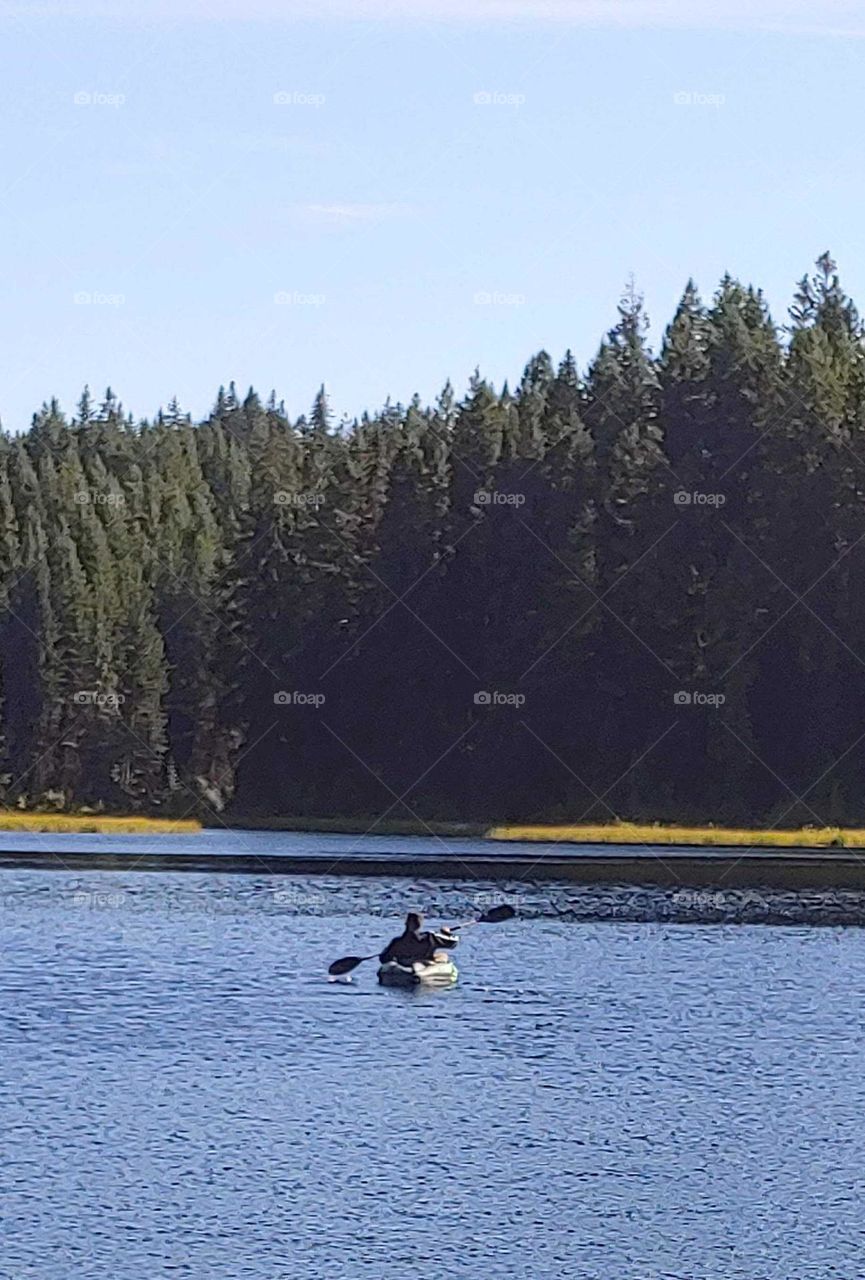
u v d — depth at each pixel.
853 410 96.88
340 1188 31.45
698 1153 33.47
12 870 67.69
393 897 60.97
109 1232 29.41
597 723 92.94
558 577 94.62
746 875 65.94
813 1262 28.61
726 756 90.94
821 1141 34.16
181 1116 35.16
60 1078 37.62
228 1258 28.47
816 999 45.16
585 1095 36.78
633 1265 28.48
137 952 50.72
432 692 95.50
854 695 91.19
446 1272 28.12
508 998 45.28
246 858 70.94
